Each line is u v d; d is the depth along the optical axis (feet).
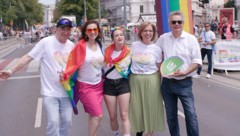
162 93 17.34
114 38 16.78
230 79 41.73
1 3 264.31
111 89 17.01
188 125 16.71
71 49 16.14
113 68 16.84
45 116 25.39
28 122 23.97
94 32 16.01
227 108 26.73
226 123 22.66
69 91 15.67
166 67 16.48
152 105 17.47
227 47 46.26
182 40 16.46
